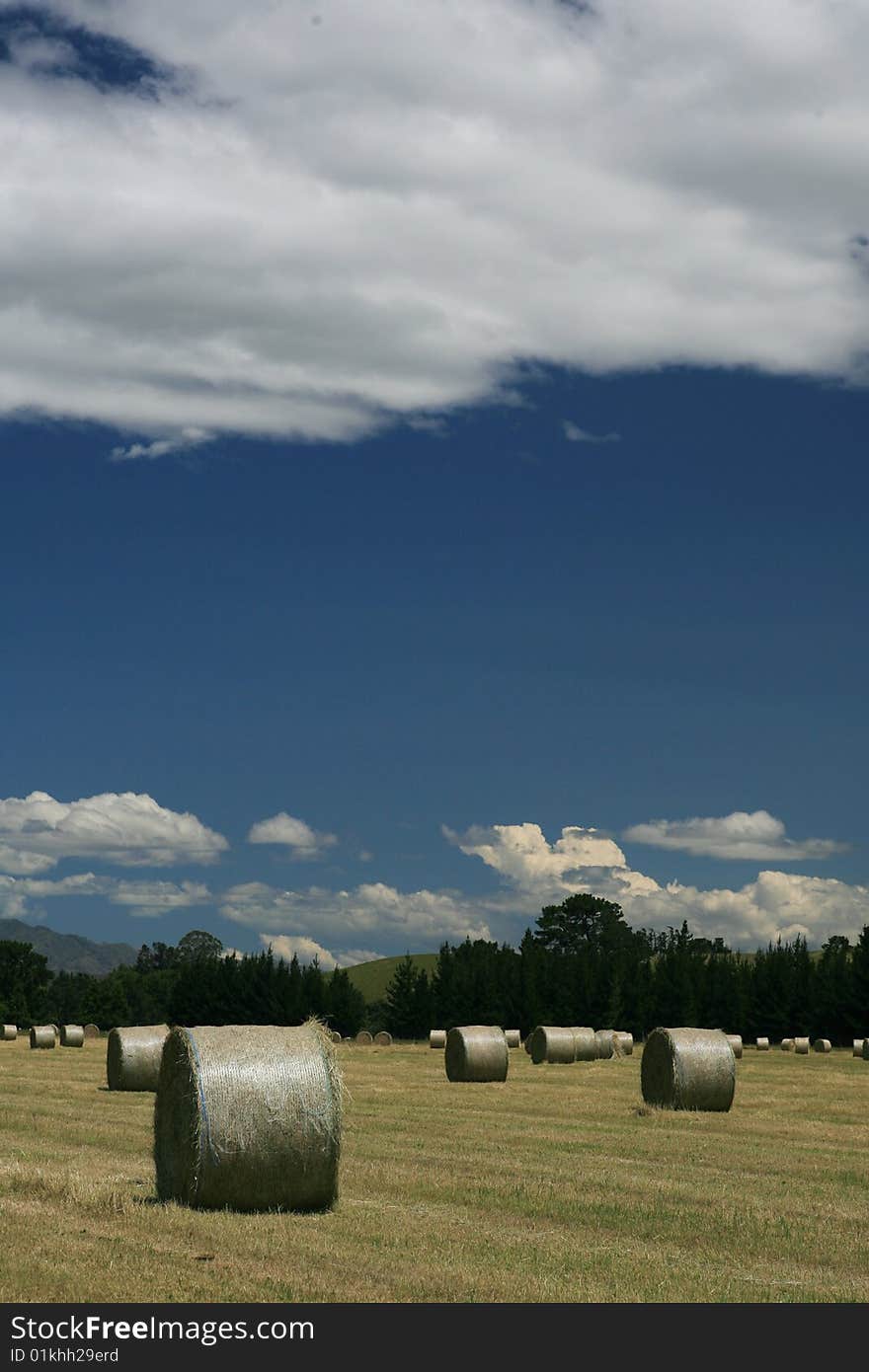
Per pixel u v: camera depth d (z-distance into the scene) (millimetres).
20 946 144500
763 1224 16625
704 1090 33500
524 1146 24828
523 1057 62719
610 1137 26562
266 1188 17062
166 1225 15477
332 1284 12844
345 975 117375
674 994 105500
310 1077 17422
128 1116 29797
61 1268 13000
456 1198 18344
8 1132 26453
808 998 99062
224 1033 17844
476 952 129375
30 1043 66688
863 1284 13586
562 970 111875
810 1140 26672
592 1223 16656
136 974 176500
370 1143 24859
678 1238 15828
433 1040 74125
